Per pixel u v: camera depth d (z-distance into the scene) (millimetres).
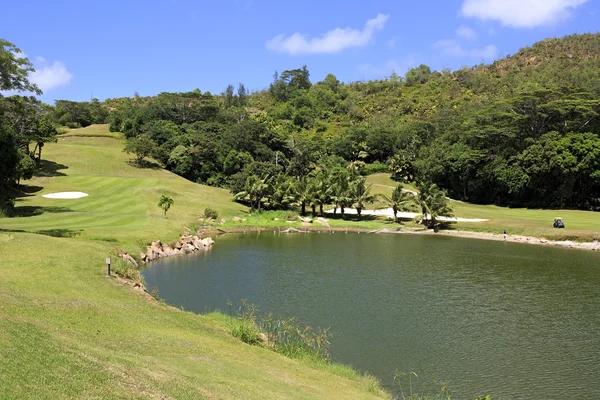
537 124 105125
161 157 122875
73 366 12242
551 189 94312
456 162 106938
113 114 179000
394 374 21750
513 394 20062
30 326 15227
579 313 31328
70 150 122062
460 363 23125
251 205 87750
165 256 49562
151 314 22641
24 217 57688
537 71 184875
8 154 49812
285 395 14805
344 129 176875
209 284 37812
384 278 41312
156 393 11938
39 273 26641
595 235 62344
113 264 33125
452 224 78312
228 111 179750
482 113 113938
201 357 17234
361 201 86125
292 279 40406
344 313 30703
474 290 37281
